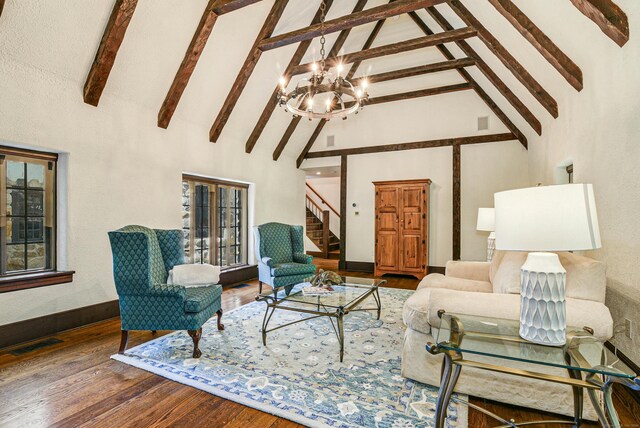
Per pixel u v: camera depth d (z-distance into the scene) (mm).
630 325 2154
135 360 2445
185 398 1946
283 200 6789
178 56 3846
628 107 2137
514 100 4590
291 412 1796
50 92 3031
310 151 7328
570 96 3250
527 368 1812
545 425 1687
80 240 3283
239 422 1725
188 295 2643
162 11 3377
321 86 2959
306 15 4707
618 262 2309
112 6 3059
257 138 5719
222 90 4648
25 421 1712
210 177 5078
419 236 5797
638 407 1851
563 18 2574
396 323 3336
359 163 6824
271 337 2932
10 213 2959
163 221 4180
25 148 2984
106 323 3373
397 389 2043
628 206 2170
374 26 5773
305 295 2891
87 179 3342
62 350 2648
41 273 3023
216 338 2900
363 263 6762
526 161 5559
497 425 1695
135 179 3830
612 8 2104
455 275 3277
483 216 4387
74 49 3059
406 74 5098
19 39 2721
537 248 1362
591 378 1358
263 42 4324
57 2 2750
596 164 2664
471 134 5914
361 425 1690
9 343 2742
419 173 6289
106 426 1682
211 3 3607
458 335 1531
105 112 3504
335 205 10297
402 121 6441
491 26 3596
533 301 1449
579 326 1624
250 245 5961
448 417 1755
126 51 3385
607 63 2406
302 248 5074
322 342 2816
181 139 4453
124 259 2518
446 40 4086
